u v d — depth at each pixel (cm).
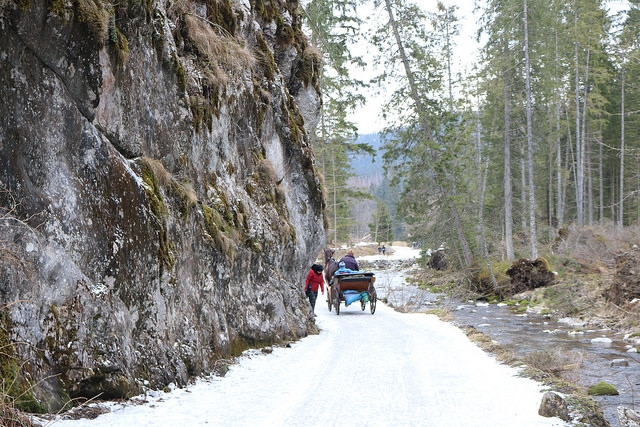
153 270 729
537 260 2822
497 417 646
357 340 1290
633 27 4466
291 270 1511
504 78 3588
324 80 3294
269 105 1400
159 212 752
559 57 4359
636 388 1020
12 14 545
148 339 709
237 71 1186
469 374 903
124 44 701
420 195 3409
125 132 728
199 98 962
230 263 996
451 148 3328
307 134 1742
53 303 574
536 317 2177
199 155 971
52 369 557
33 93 577
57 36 593
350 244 6059
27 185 563
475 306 2667
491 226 4597
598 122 4956
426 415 650
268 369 916
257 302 1146
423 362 1005
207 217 941
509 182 3666
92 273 631
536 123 4062
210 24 1123
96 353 609
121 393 626
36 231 559
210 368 849
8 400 476
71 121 623
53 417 513
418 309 2389
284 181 1523
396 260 5872
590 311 2080
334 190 4712
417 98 3266
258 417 625
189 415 612
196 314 859
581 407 697
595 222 5106
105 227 652
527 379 873
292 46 1730
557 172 4825
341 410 668
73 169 623
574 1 4169
